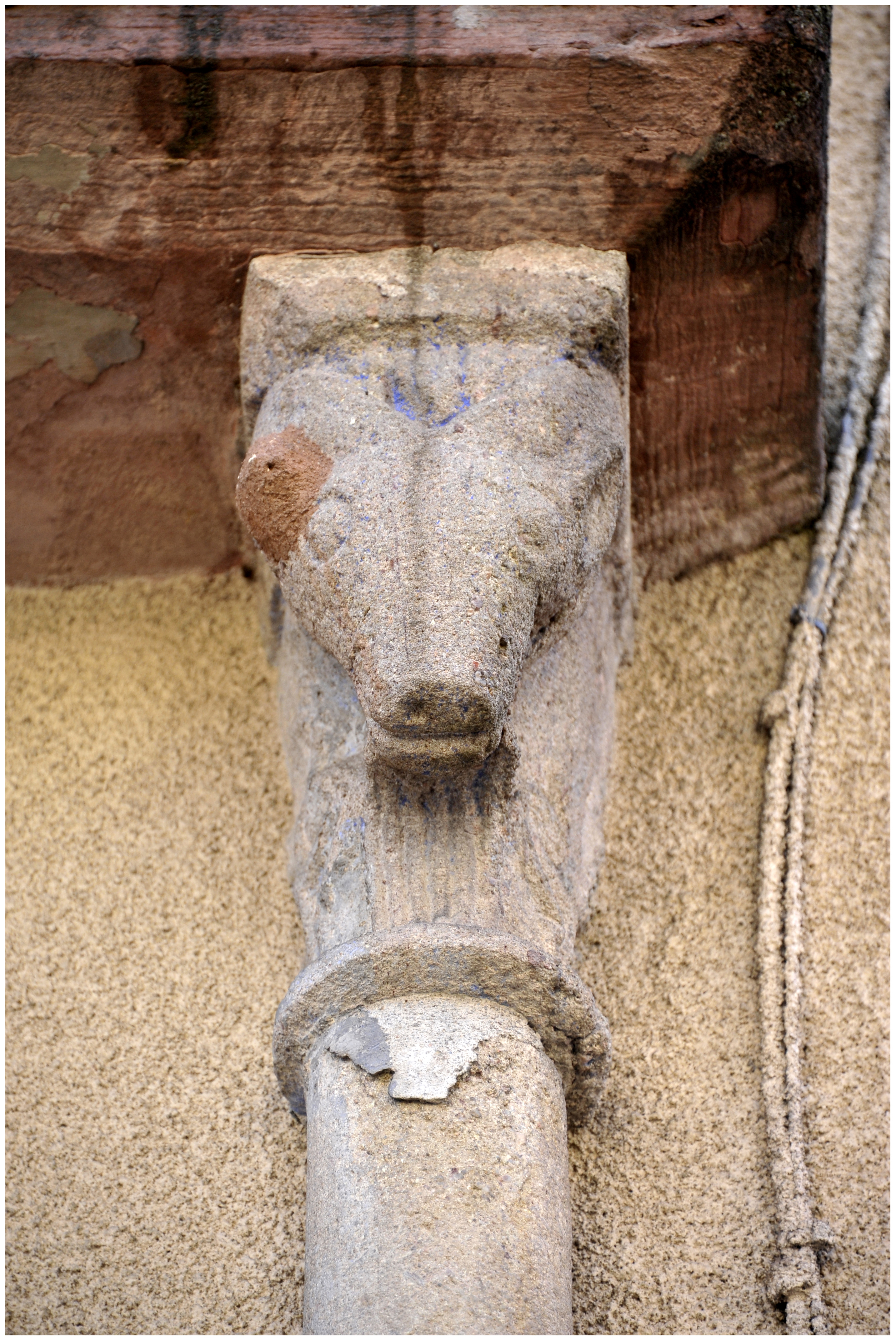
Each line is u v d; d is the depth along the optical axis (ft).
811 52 6.28
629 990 6.44
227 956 6.66
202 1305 5.78
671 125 6.24
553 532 5.51
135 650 7.64
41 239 6.30
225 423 7.07
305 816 6.26
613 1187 5.94
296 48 6.19
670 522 7.48
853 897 6.67
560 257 6.31
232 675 7.52
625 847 6.82
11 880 6.97
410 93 6.20
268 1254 5.88
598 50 6.23
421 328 6.14
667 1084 6.19
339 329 6.15
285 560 5.72
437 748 5.18
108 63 6.15
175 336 6.70
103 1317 5.76
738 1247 5.80
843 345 8.40
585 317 6.15
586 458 5.82
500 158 6.28
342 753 6.07
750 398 7.09
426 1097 5.01
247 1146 6.15
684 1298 5.69
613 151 6.26
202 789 7.17
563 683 6.30
